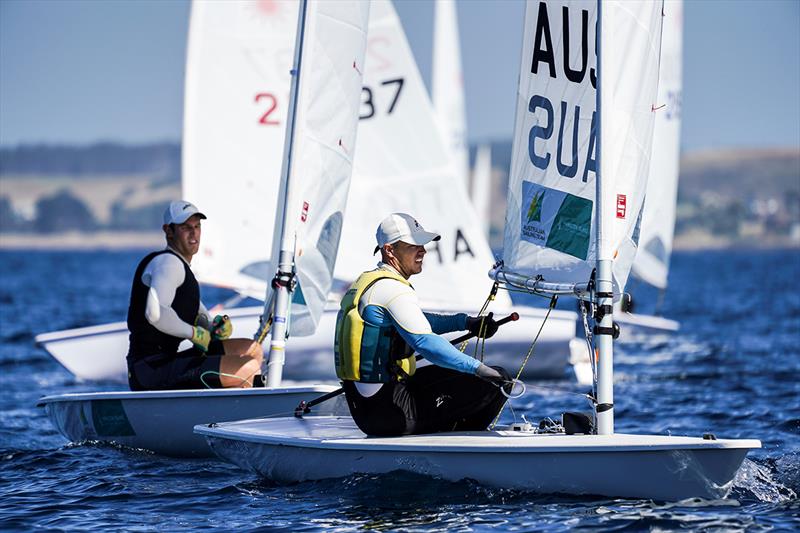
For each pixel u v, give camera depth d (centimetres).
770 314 8294
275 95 3903
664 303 10381
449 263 4250
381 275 1967
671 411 3291
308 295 2738
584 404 3431
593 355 1992
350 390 1991
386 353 1961
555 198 2123
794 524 1727
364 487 1939
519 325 4009
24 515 1936
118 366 3900
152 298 2489
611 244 1961
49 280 15675
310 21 2733
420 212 4241
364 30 2806
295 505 1919
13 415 3322
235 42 3903
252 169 3909
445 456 1894
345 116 2786
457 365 1881
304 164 2717
